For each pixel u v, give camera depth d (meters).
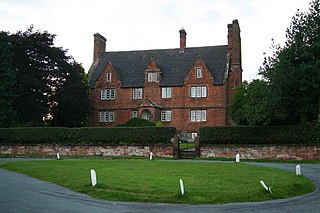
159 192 14.52
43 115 50.19
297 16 33.62
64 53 52.59
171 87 56.69
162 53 62.22
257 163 29.45
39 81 47.75
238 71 55.84
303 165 28.06
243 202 13.92
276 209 12.68
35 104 48.19
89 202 13.48
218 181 17.06
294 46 32.53
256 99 35.03
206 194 14.33
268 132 34.00
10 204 12.73
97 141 38.59
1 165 25.31
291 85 31.33
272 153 33.31
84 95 53.00
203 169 21.58
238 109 42.41
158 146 35.97
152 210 12.34
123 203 13.45
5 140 40.78
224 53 58.53
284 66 31.39
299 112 32.66
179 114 55.75
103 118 58.97
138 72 60.12
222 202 13.77
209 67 57.06
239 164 24.92
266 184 16.44
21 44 49.38
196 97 55.44
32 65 50.00
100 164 25.03
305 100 31.62
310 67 30.81
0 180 18.59
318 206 13.27
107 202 13.55
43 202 13.22
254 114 33.72
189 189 14.95
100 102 59.31
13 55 48.56
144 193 14.48
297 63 32.56
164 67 59.47
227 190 15.03
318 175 21.55
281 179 17.95
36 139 39.94
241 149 34.06
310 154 32.25
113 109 58.59
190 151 35.50
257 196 14.59
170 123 56.00
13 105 48.31
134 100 58.03
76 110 52.56
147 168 22.16
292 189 16.22
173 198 13.82
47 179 18.62
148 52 63.22
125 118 57.97
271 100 31.53
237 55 56.16
